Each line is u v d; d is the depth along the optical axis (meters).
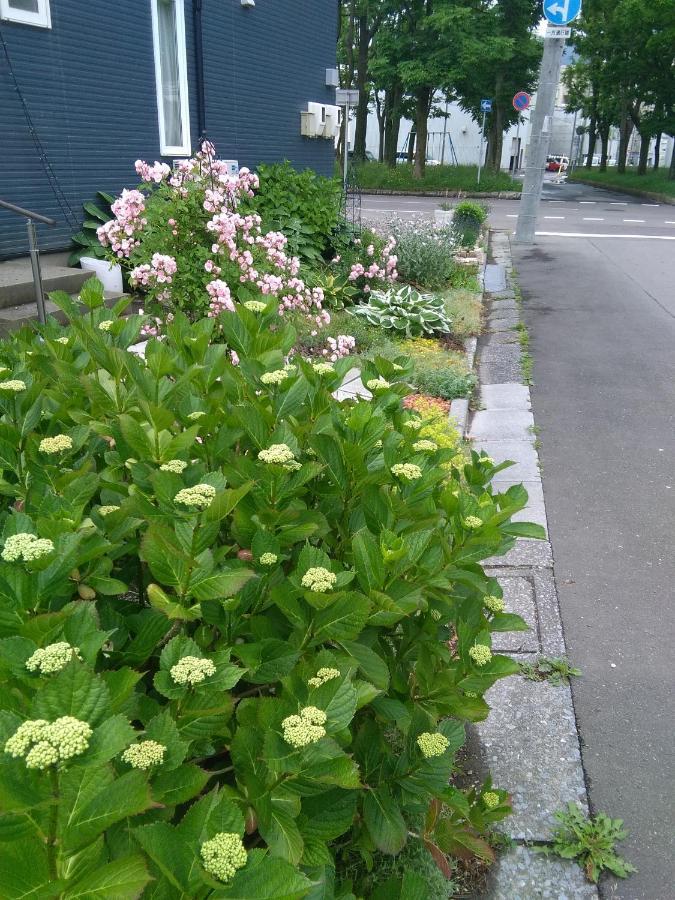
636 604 3.96
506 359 8.60
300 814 1.42
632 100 43.62
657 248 17.23
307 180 11.51
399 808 1.87
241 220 6.92
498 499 2.24
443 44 34.62
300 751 1.26
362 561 1.62
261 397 2.14
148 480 1.72
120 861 0.94
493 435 6.34
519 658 3.49
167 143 10.41
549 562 4.36
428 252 11.95
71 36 8.47
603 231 20.36
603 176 46.62
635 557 4.43
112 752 0.94
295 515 1.72
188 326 2.70
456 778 2.78
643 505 5.09
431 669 1.86
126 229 6.78
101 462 2.20
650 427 6.54
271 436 1.89
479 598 2.01
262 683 1.60
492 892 2.37
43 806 0.92
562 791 2.75
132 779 0.95
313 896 1.30
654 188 35.62
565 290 12.60
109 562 1.58
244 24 11.66
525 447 6.06
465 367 7.86
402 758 1.74
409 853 2.27
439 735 1.66
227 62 11.38
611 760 2.92
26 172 8.20
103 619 1.56
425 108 37.03
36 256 5.93
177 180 7.20
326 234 11.42
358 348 8.62
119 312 2.78
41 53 8.12
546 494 5.24
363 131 39.72
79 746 0.89
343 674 1.45
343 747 1.70
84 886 0.92
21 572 1.28
